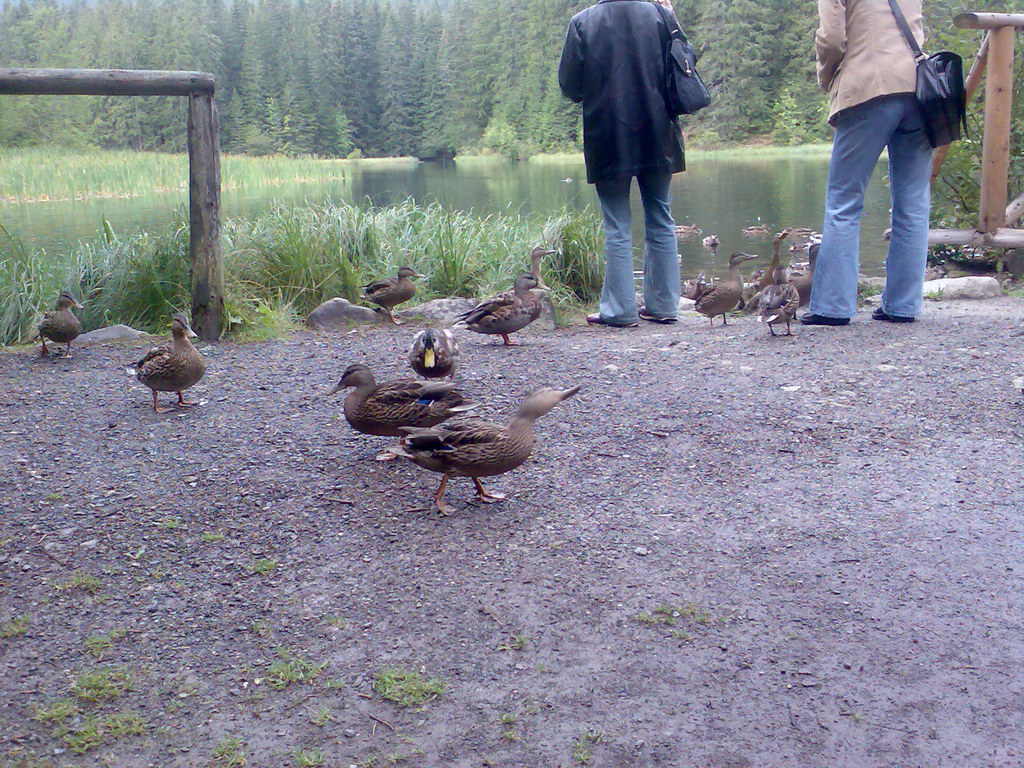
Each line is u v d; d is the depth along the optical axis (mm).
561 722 1901
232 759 1818
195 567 2529
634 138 4859
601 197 5047
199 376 3656
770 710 1913
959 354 4066
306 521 2746
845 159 4492
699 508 2766
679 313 5746
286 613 2309
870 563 2457
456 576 2457
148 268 5492
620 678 2029
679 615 2250
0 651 2162
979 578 2359
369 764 1803
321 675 2068
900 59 4301
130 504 2852
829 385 3730
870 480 2898
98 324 5371
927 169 4531
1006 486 2814
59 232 9648
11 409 3689
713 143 35375
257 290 5531
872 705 1916
